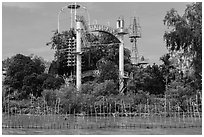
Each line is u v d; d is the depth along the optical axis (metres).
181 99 57.44
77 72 77.69
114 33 83.44
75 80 85.94
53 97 57.53
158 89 82.44
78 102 54.28
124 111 53.84
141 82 80.69
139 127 36.66
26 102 60.12
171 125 38.38
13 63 84.38
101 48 97.38
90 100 55.00
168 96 59.59
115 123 40.75
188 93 59.44
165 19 60.62
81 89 64.56
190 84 64.56
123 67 84.12
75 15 78.62
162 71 85.44
